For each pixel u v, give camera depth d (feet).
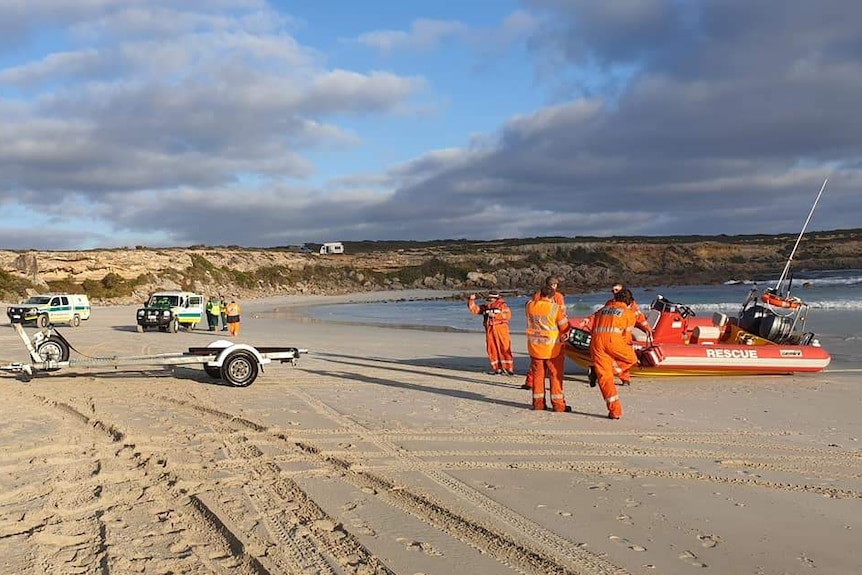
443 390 36.09
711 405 32.22
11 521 15.67
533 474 19.81
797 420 28.53
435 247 463.42
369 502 17.16
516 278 370.32
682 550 14.30
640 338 41.78
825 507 17.19
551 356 29.84
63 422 26.68
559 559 13.71
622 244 425.69
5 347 61.93
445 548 14.24
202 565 13.39
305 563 13.39
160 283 232.73
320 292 311.68
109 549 14.11
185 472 19.72
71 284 205.77
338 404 31.30
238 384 36.63
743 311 44.70
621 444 23.68
